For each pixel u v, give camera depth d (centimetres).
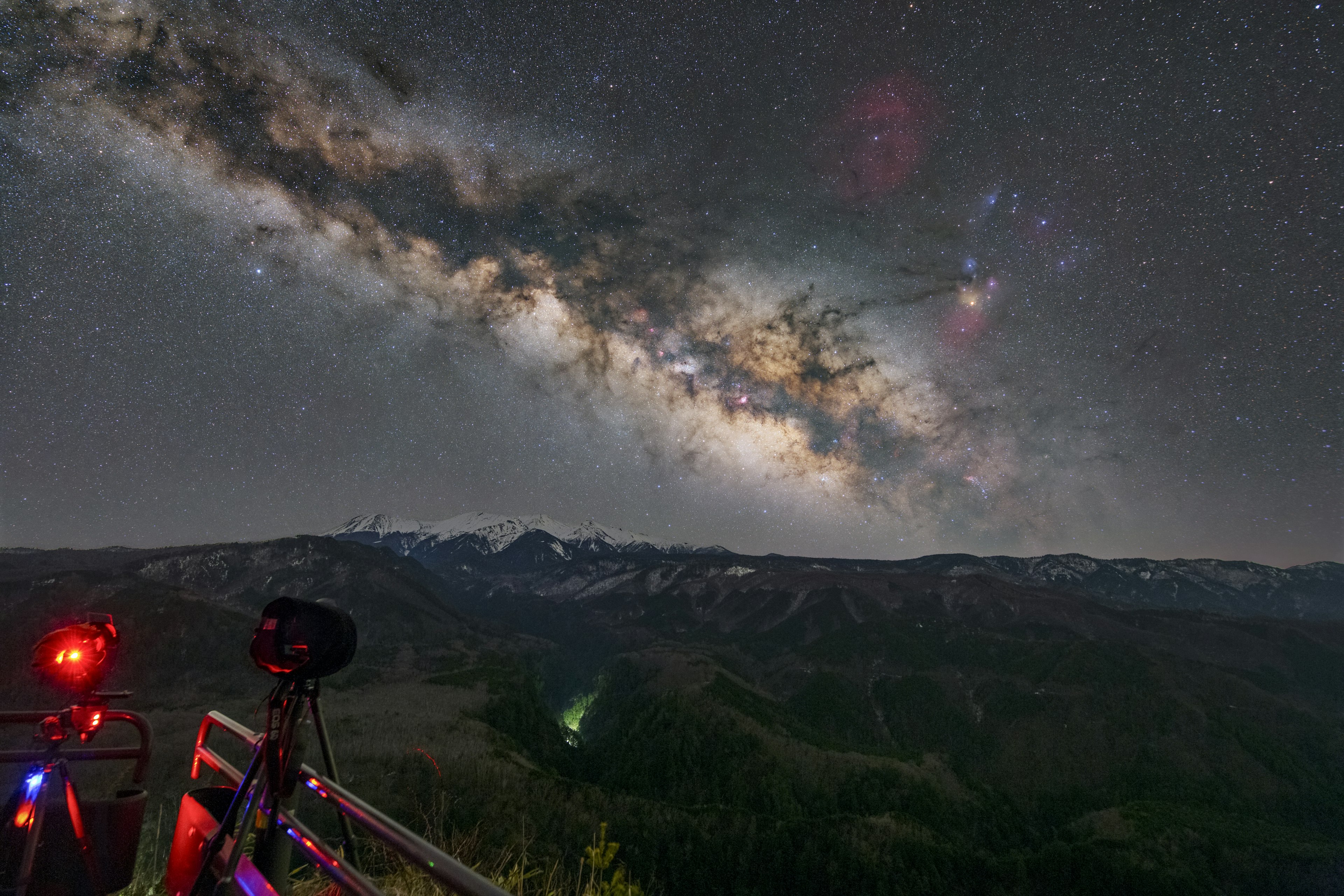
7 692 6838
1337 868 8119
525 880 285
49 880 204
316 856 107
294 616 129
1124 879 7662
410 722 7731
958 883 7262
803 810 9375
